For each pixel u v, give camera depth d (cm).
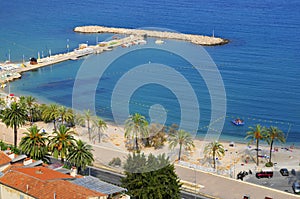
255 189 13500
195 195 12738
